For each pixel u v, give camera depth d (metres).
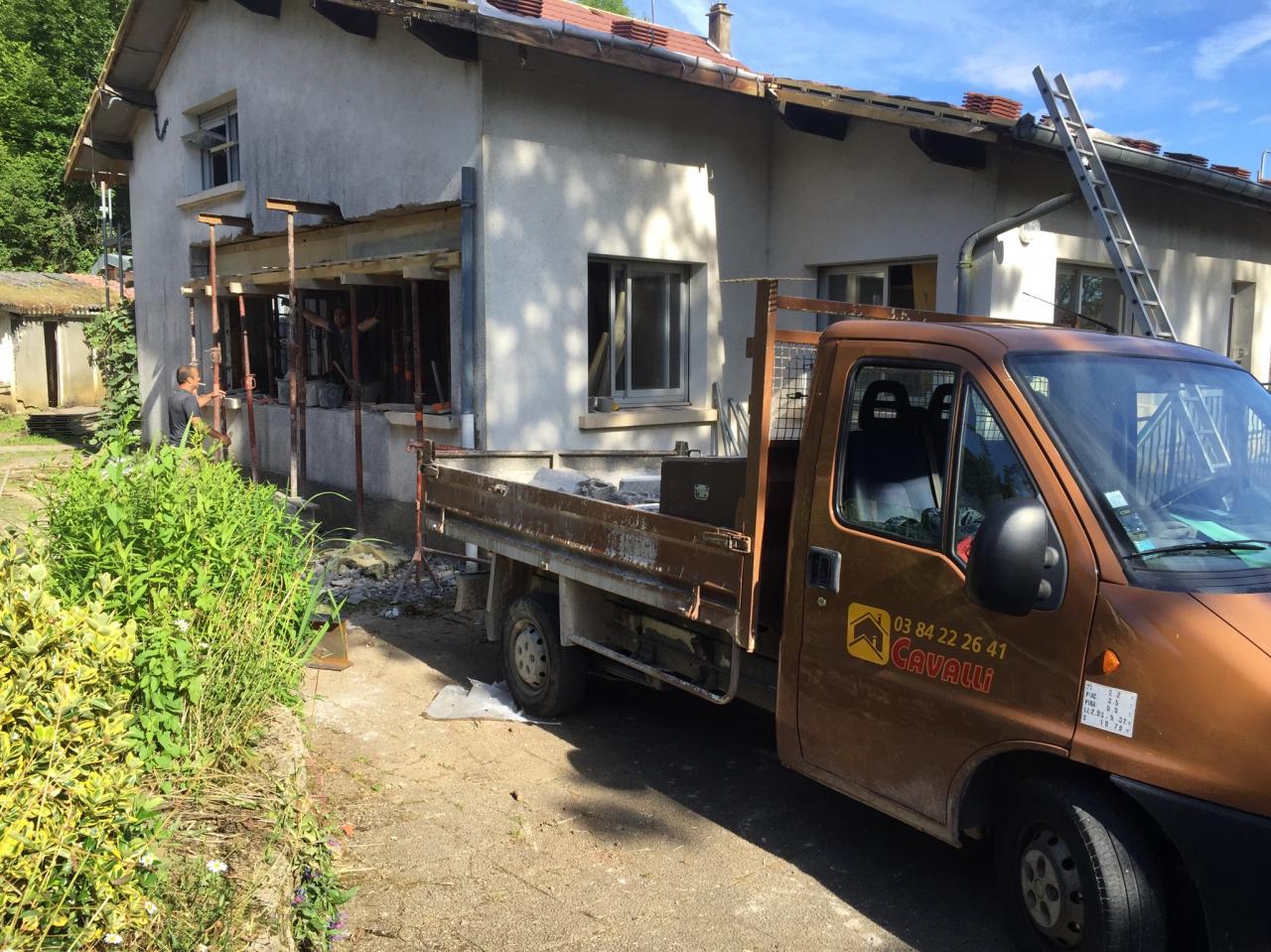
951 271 8.91
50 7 32.97
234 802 3.48
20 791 2.40
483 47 8.23
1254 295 11.70
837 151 9.84
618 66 8.30
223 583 3.96
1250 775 2.70
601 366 9.77
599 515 4.92
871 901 3.85
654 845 4.28
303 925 3.29
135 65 13.59
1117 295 10.30
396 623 7.51
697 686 4.70
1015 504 3.07
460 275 8.64
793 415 4.39
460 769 5.01
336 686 6.18
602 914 3.73
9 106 32.62
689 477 4.61
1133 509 3.21
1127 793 2.95
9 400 25.02
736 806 4.66
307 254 10.97
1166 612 2.93
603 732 5.55
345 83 9.99
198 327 13.70
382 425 9.86
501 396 8.71
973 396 3.52
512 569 6.04
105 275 18.84
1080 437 3.33
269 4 10.80
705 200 10.05
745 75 8.93
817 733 3.92
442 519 6.43
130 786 2.72
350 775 4.89
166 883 2.88
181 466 4.31
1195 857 2.79
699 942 3.56
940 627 3.44
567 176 8.98
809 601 3.93
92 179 16.94
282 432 11.77
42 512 4.07
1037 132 7.58
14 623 2.51
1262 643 2.79
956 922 3.71
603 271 9.74
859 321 3.98
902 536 3.63
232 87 11.91
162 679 3.51
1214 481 3.47
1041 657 3.15
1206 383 3.81
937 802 3.47
